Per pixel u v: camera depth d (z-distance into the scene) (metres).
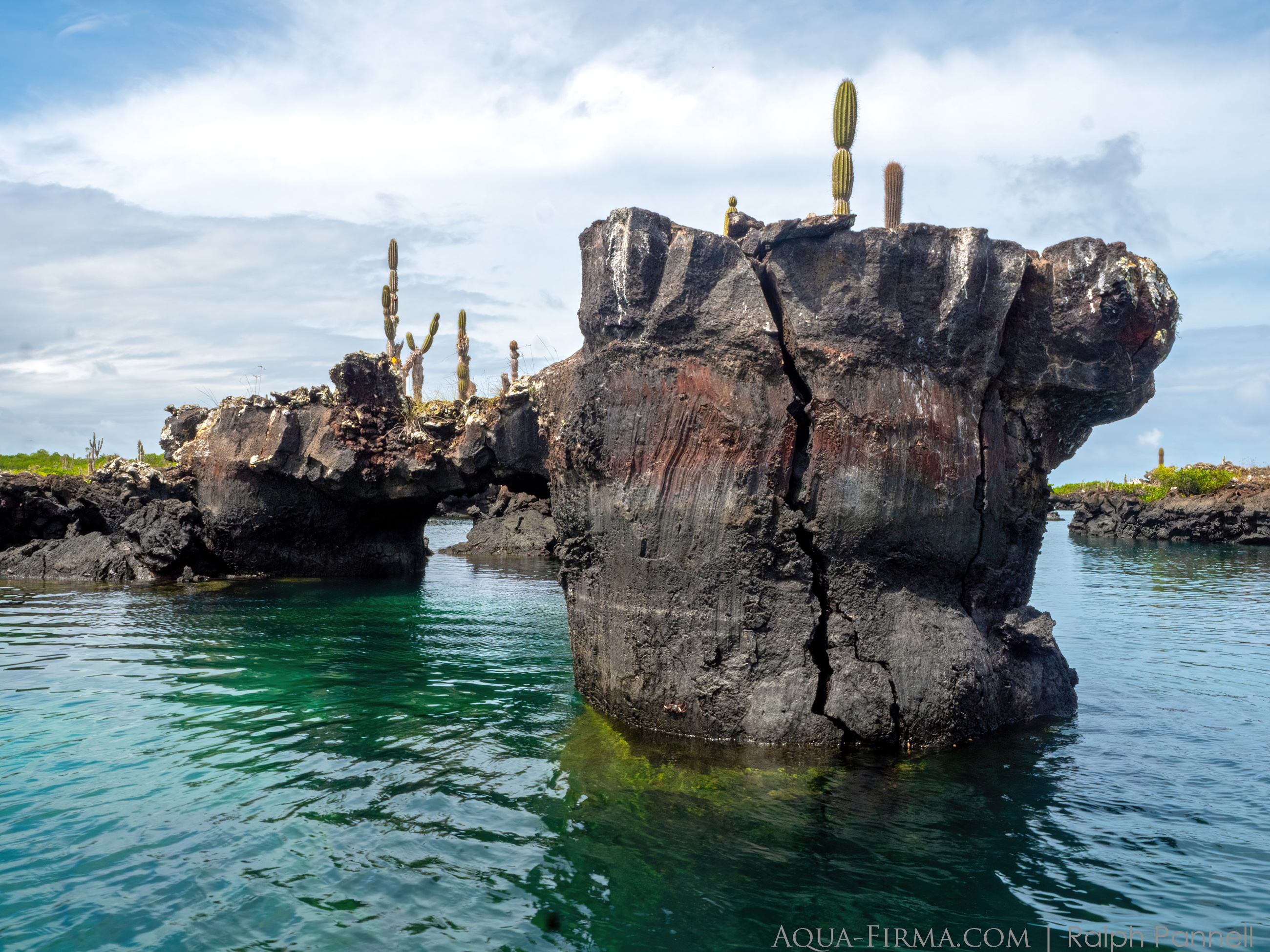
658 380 10.41
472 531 38.12
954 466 10.19
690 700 10.24
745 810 8.27
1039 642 11.22
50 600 20.72
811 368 9.97
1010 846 7.54
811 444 9.98
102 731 10.61
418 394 30.97
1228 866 7.19
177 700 12.09
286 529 25.39
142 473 26.50
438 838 7.70
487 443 21.12
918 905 6.60
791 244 10.07
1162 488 60.06
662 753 9.77
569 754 9.84
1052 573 32.62
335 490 23.61
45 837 7.63
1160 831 7.85
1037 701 11.20
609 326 10.67
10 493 25.78
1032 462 11.07
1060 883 6.91
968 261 9.89
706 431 10.16
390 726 10.93
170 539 24.33
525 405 20.70
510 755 9.81
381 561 27.16
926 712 9.94
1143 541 54.09
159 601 20.69
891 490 9.93
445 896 6.71
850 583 10.09
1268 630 18.77
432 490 23.17
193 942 6.04
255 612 19.52
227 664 14.32
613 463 10.81
